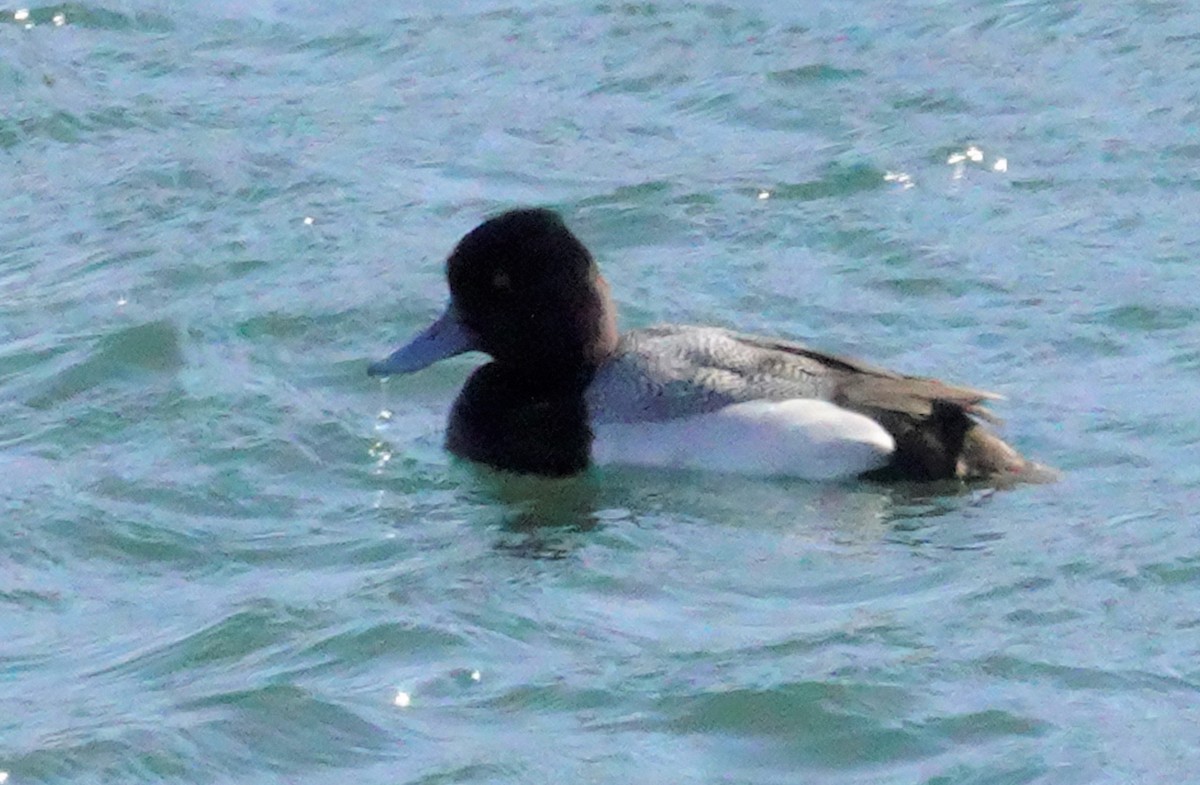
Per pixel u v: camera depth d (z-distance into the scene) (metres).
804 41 20.53
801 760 10.21
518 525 12.79
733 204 17.61
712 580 11.98
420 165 18.58
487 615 11.58
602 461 13.29
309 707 10.68
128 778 10.22
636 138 18.95
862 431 12.89
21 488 13.34
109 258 17.00
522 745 10.34
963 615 11.37
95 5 21.64
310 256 16.92
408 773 10.17
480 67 20.39
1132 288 15.81
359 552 12.52
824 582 11.89
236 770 10.28
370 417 14.40
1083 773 9.97
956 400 12.90
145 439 14.05
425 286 16.34
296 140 19.06
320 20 21.48
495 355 13.77
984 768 10.05
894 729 10.38
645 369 13.43
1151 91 19.12
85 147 19.08
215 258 16.91
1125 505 12.57
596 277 13.73
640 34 20.84
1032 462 13.15
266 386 14.80
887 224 17.09
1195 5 20.77
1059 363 14.78
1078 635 11.12
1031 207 17.30
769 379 13.25
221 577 12.27
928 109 19.08
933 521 12.52
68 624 11.77
